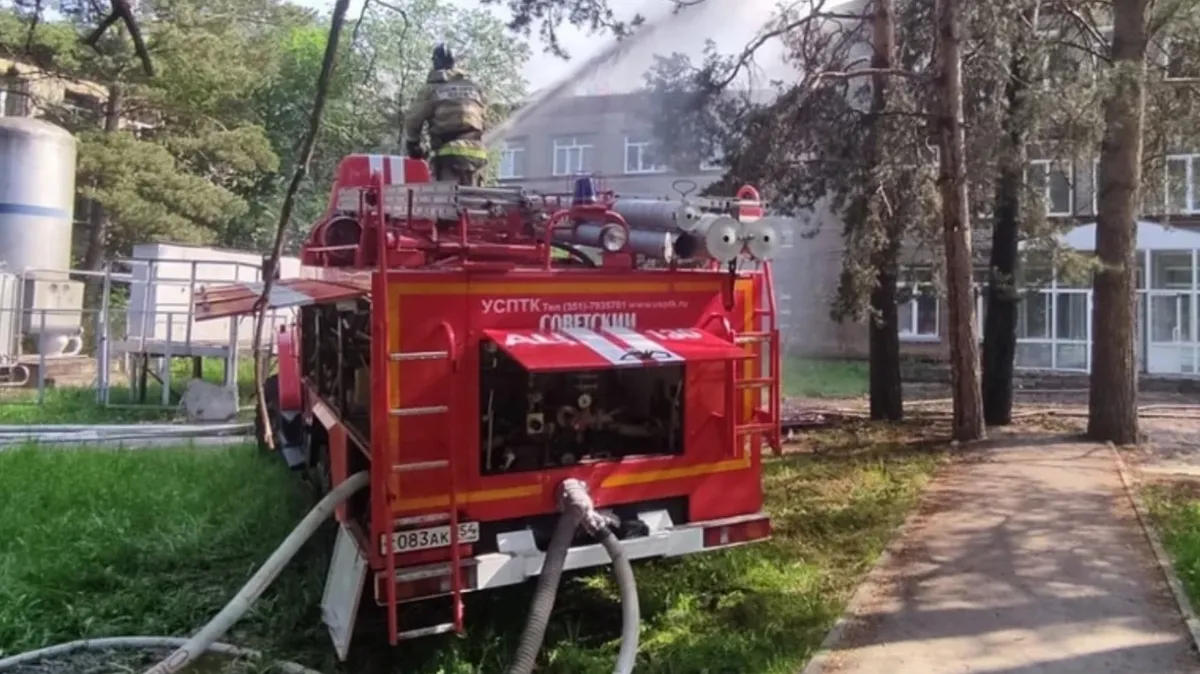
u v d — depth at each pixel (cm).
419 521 440
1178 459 1018
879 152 1209
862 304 1248
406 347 441
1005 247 1302
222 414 1316
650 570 601
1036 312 2367
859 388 1986
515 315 464
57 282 1695
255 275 1645
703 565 604
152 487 788
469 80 714
